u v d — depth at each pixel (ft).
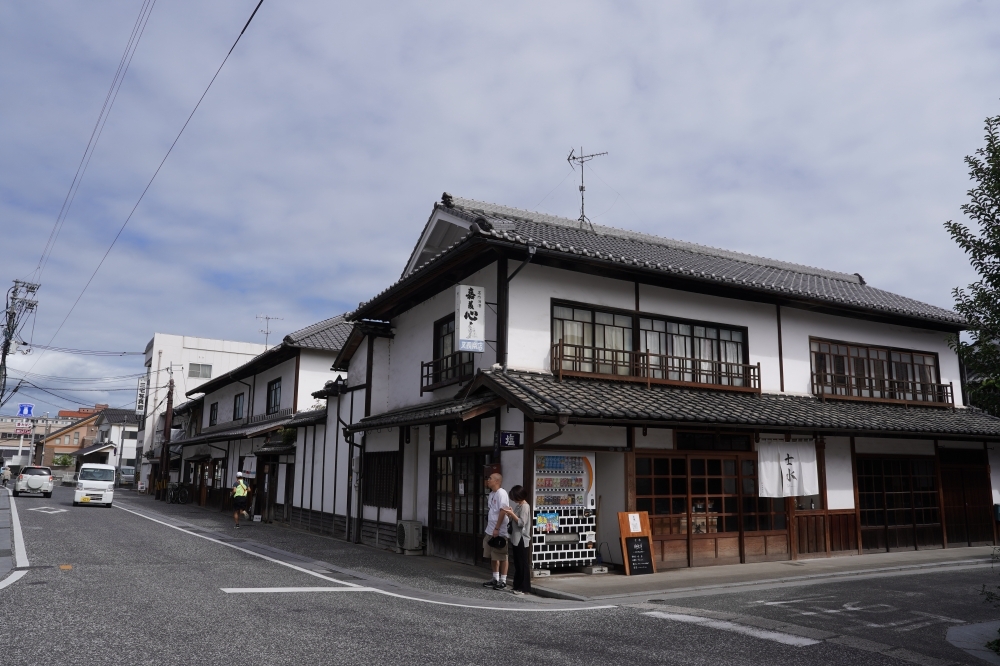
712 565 41.55
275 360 90.53
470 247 40.09
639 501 39.91
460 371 44.93
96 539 48.75
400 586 33.71
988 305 24.08
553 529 36.60
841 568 41.01
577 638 23.03
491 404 36.88
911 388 58.13
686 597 31.76
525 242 39.01
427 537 47.03
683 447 41.98
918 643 23.30
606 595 31.55
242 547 48.42
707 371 46.83
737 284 46.88
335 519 61.67
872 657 21.33
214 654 19.21
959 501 55.16
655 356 45.57
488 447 40.55
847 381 54.80
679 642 22.62
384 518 52.65
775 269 68.23
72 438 259.80
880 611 28.58
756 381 49.67
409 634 22.71
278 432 79.56
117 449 220.23
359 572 38.09
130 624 22.39
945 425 51.44
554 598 31.91
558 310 42.98
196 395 159.33
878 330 57.47
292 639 21.27
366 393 57.57
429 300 51.44
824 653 21.61
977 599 31.78
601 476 41.27
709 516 42.34
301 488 71.00
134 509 90.48
